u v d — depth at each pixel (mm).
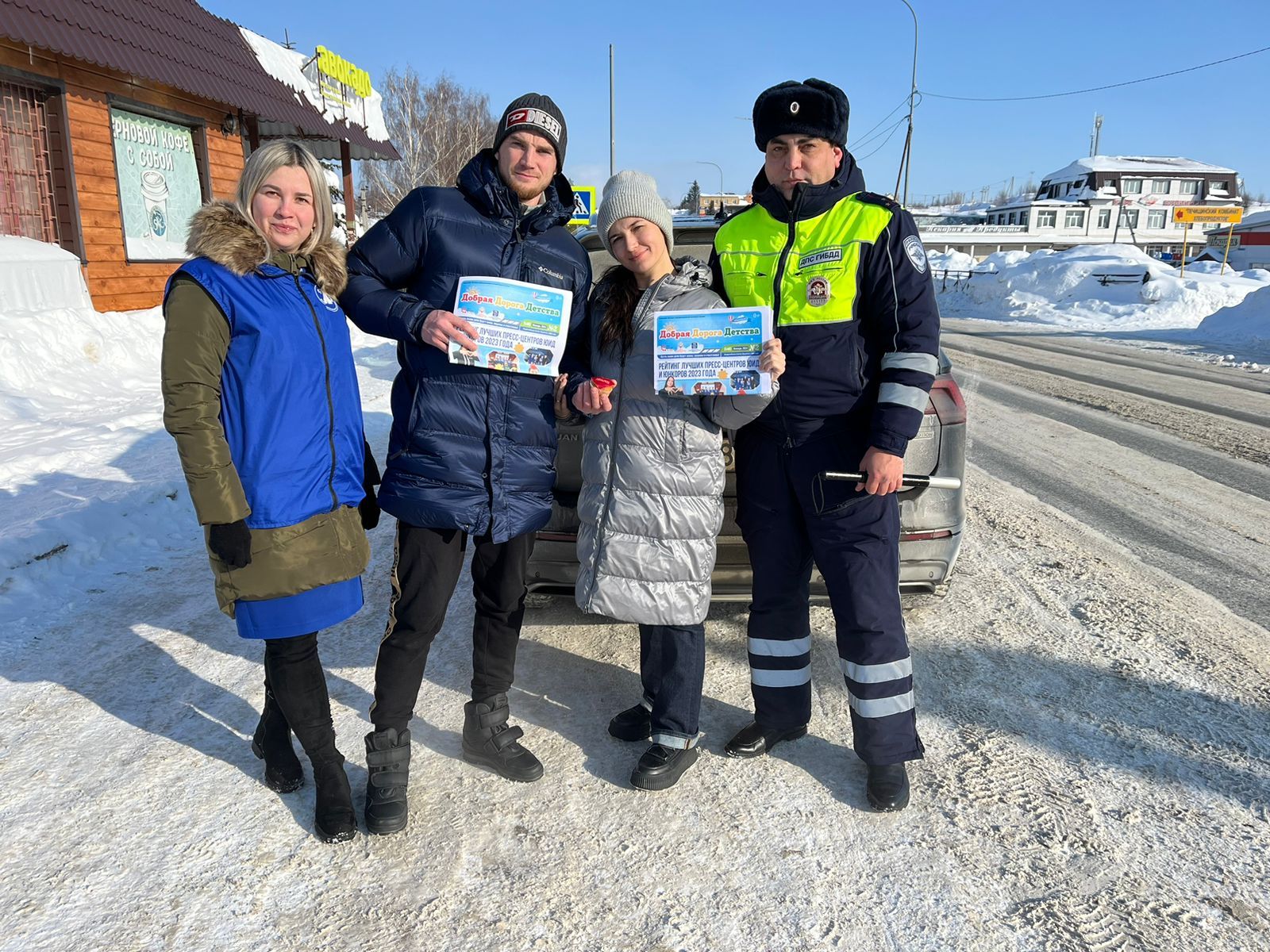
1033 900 1891
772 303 2268
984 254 67938
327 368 2092
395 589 2273
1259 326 16594
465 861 2029
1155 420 7988
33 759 2406
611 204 2230
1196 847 2053
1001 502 5109
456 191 2277
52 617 3318
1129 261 25562
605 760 2471
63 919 1822
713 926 1822
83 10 7742
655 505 2273
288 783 2268
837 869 1999
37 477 4598
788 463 2338
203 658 3037
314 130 12359
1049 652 3090
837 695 2865
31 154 7867
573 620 3414
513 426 2264
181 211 10195
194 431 1856
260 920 1829
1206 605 3535
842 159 2303
